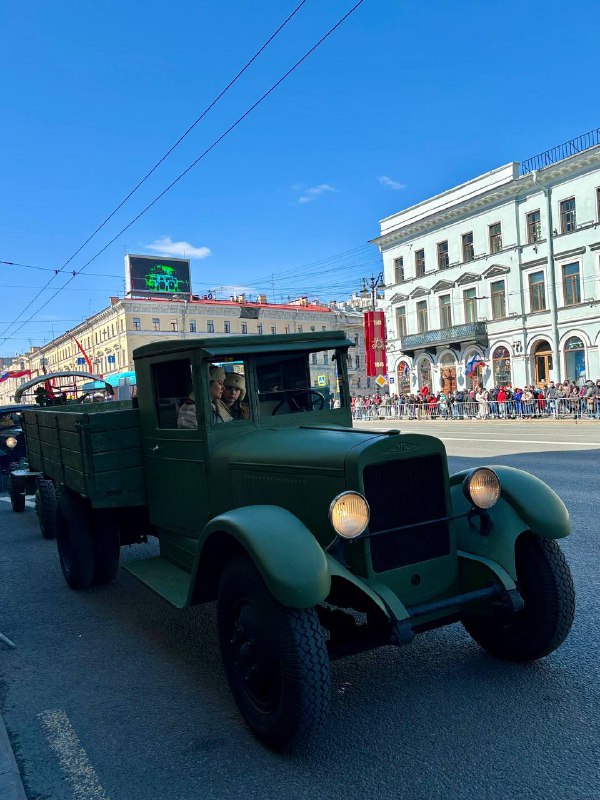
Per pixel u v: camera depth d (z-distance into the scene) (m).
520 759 2.80
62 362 79.69
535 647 3.61
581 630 4.19
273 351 4.36
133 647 4.54
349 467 3.30
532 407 26.98
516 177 33.84
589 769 2.71
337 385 4.66
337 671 3.85
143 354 4.89
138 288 61.22
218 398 4.27
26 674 4.15
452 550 3.59
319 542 3.46
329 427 4.11
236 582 3.21
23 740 3.29
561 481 9.69
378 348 42.22
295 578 2.86
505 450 14.63
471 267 36.50
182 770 2.94
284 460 3.66
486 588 3.43
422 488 3.51
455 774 2.73
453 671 3.74
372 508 3.34
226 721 3.39
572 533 6.57
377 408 37.44
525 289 33.53
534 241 33.12
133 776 2.91
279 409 4.44
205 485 4.31
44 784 2.88
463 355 37.34
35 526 9.49
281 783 2.77
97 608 5.48
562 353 31.78
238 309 63.84
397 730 3.12
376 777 2.75
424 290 39.78
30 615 5.37
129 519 5.85
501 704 3.30
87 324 68.19
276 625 2.96
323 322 68.12
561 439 16.88
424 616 3.36
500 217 34.53
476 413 30.09
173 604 3.82
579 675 3.57
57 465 6.25
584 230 30.48
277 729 2.95
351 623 3.45
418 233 40.12
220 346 4.21
